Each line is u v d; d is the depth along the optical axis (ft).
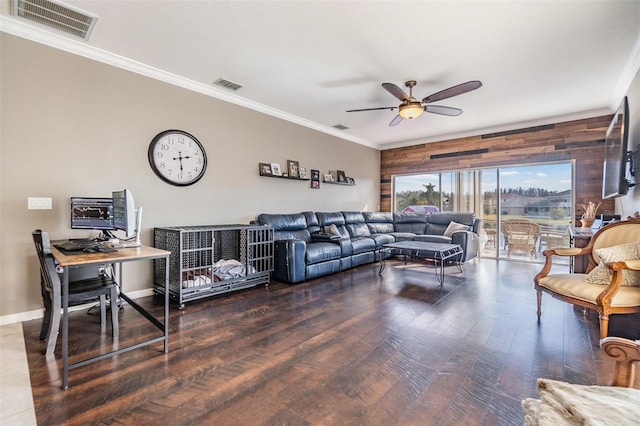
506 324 8.55
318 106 15.25
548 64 10.55
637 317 7.55
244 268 12.05
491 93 13.23
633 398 3.04
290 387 5.61
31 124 8.80
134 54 10.12
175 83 11.88
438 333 7.98
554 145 16.97
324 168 19.38
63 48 9.29
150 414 4.87
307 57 10.19
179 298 9.87
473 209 20.38
